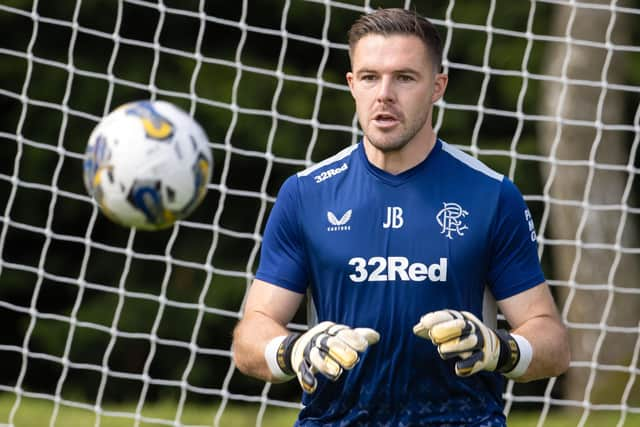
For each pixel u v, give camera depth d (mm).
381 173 13422
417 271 13125
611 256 37062
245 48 42750
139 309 42531
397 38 12852
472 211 13273
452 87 41312
